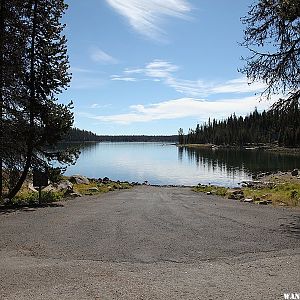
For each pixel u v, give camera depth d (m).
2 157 17.94
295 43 12.79
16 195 20.84
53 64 20.34
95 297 5.30
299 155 95.69
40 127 19.78
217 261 7.25
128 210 14.99
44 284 5.91
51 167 20.56
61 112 20.20
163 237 9.38
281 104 13.48
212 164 77.12
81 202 18.88
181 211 14.52
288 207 15.62
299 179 41.88
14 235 9.66
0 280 6.11
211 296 5.30
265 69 13.24
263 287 5.66
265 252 7.85
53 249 8.22
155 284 5.88
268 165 70.06
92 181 36.66
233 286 5.73
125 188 34.19
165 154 123.75
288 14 12.08
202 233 9.84
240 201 19.03
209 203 17.92
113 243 8.76
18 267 6.86
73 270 6.67
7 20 18.00
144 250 8.11
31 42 19.67
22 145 18.62
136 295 5.37
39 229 10.52
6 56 17.95
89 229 10.52
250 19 13.00
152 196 23.36
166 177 55.72
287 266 6.77
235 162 79.38
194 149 156.00
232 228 10.56
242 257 7.49
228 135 156.00
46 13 19.86
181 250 8.08
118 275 6.37
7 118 17.98
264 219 12.21
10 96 18.20
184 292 5.48
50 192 21.14
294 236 9.37
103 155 121.25
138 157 109.12
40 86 20.03
